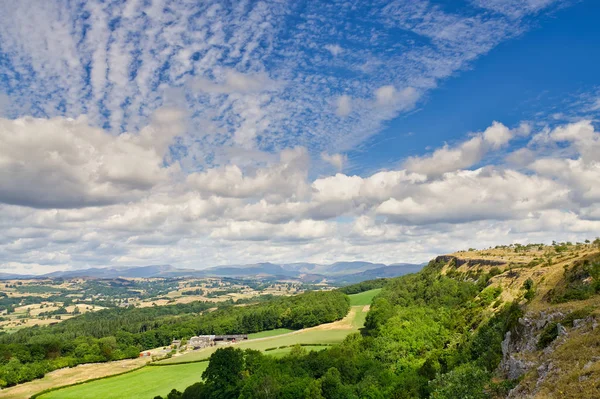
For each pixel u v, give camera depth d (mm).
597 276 57156
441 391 53875
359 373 96000
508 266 124688
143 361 180875
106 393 129125
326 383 86375
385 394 79688
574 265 66938
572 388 34000
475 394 48656
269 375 92250
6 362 167000
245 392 90875
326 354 111562
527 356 47938
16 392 140625
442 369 82688
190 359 167875
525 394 39750
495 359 61188
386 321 132375
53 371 172000
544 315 52062
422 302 148625
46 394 134500
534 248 159000
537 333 50906
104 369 169500
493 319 83000
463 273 158375
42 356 184000
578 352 38469
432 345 100812
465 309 111938
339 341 161375
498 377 52625
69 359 183125
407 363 94812
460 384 51781
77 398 126250
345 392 83750
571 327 44531
